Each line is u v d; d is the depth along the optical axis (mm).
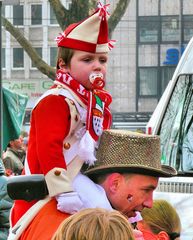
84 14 31375
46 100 6016
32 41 75438
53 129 5926
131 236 4688
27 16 75188
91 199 5910
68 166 6035
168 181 11219
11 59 76312
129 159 5906
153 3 77750
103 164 5957
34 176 5980
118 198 5980
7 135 21375
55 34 75125
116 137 5949
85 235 4621
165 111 12328
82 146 5957
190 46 12516
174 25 77500
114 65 79000
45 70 34375
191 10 77062
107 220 4672
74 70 6215
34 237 5895
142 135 6000
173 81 12398
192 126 12156
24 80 75312
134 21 77188
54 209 5949
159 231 7715
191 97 12312
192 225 10648
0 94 17672
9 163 23109
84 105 6133
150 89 78875
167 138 12211
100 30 6191
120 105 79562
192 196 10836
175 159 12062
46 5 74875
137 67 78750
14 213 6293
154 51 78312
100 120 6191
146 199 6016
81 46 6168
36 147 6020
